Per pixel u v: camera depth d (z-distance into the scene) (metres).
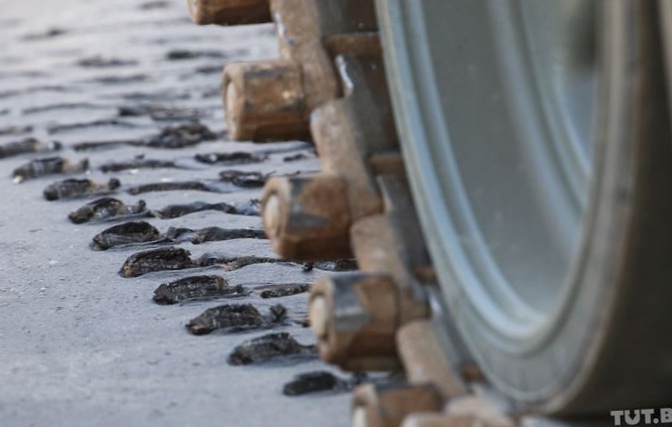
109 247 16.02
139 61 30.39
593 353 7.82
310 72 11.36
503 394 9.00
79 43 33.31
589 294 7.73
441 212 9.91
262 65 11.38
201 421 10.69
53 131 23.34
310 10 11.69
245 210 17.52
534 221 9.90
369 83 11.25
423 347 9.58
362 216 10.52
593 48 10.18
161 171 19.95
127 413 10.94
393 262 10.12
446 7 10.56
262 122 11.33
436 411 9.12
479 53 10.52
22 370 12.07
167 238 16.17
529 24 10.57
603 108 7.43
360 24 11.73
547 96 10.39
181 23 35.53
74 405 11.17
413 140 10.27
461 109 10.33
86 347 12.64
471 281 9.45
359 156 10.76
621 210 7.36
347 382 11.50
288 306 13.66
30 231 16.89
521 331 8.66
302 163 20.23
